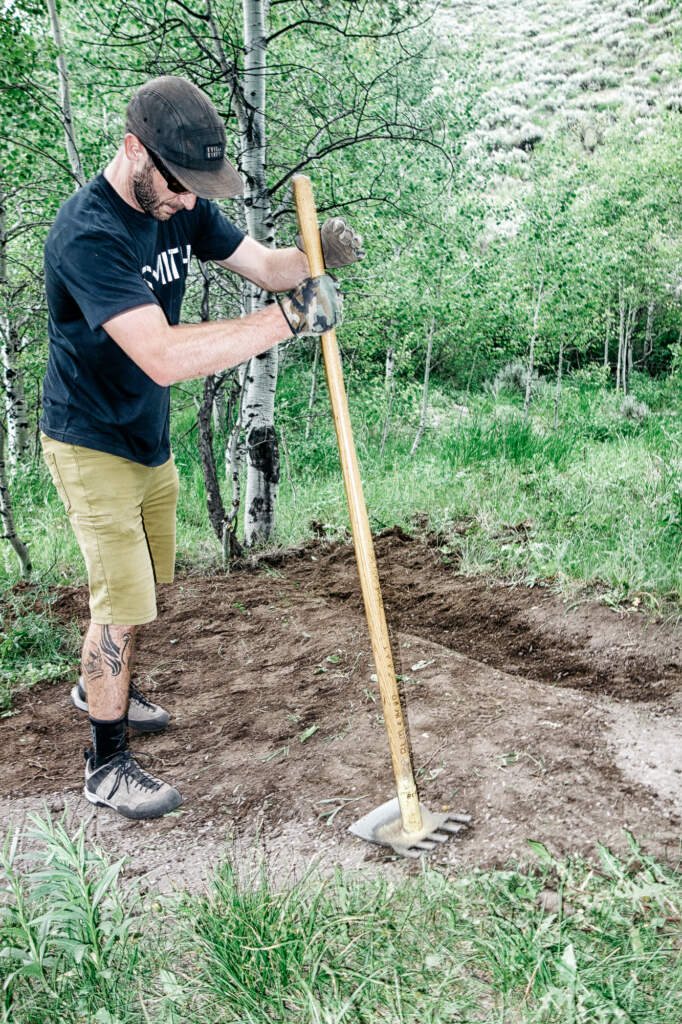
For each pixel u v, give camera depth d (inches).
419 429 413.7
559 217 466.3
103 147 300.8
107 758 104.7
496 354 595.5
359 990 69.2
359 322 371.6
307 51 282.5
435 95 351.3
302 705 125.8
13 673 147.2
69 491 98.7
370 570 88.5
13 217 344.5
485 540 199.3
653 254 583.8
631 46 1128.8
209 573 203.6
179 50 255.6
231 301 266.7
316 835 94.7
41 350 321.4
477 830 91.0
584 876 81.4
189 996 71.9
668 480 220.1
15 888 77.5
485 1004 69.1
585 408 523.2
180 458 357.1
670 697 121.3
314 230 88.7
